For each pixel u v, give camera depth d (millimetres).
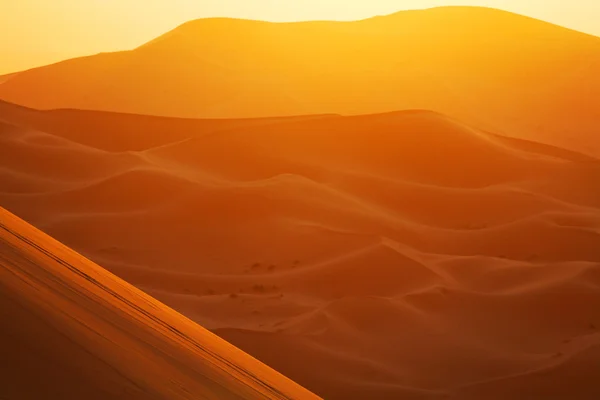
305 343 65062
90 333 12516
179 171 137250
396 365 64562
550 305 79750
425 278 90188
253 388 15156
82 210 122250
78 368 11219
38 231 19266
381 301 75375
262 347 63281
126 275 97250
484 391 60938
